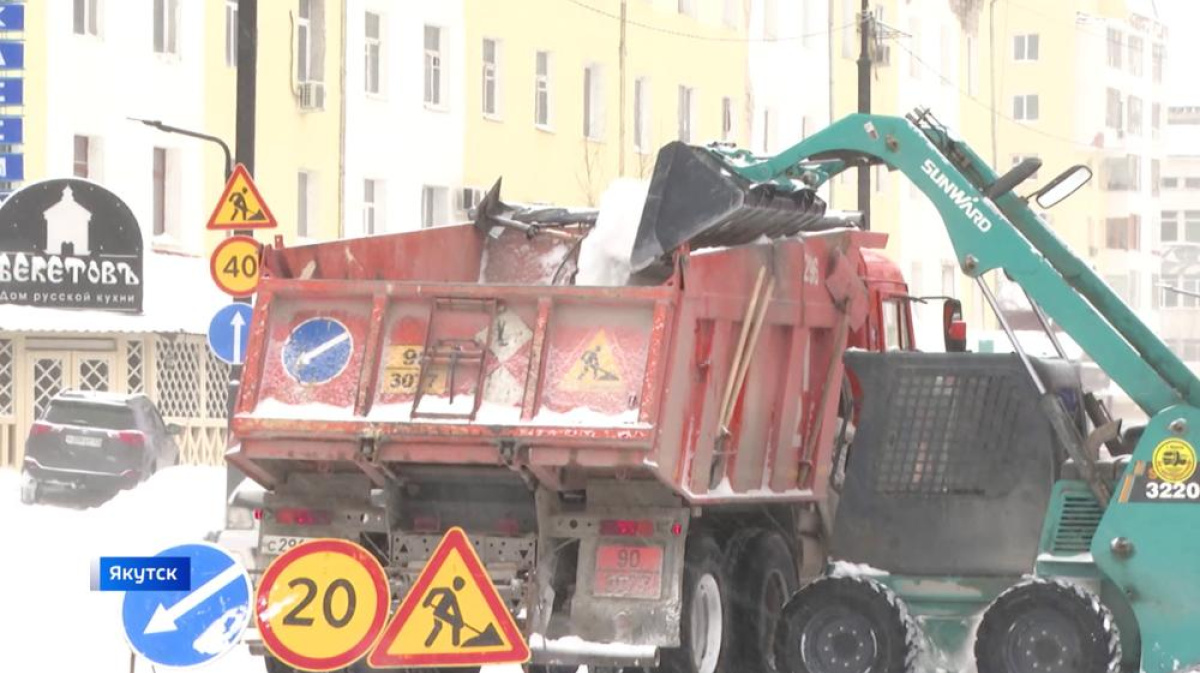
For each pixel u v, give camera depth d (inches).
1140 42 6097.4
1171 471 763.4
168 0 2326.5
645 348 749.3
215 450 2342.5
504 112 2881.4
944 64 4404.5
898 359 826.8
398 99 2679.6
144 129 2272.4
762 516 868.0
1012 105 5644.7
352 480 798.5
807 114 3722.9
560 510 776.3
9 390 2129.7
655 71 3223.4
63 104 2155.5
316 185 2544.3
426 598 722.8
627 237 858.1
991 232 810.2
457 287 765.9
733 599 831.7
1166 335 6525.6
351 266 836.0
